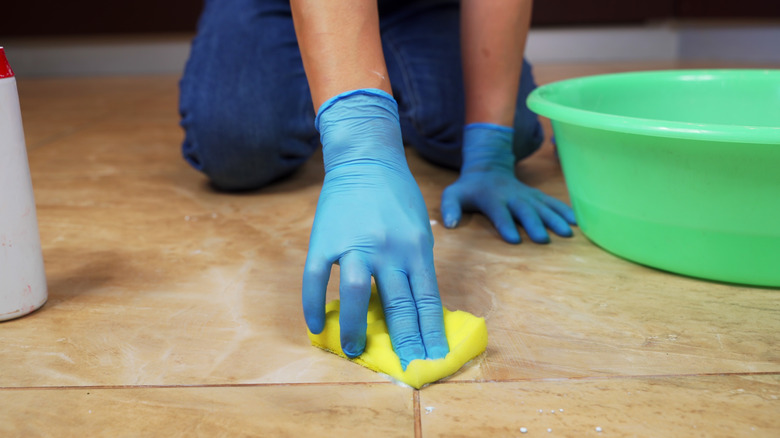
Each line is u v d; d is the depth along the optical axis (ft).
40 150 5.40
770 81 3.61
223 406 2.02
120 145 5.54
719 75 3.68
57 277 2.95
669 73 3.75
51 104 7.73
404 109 4.37
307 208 3.82
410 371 2.07
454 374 2.17
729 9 10.02
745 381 2.10
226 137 3.80
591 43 10.50
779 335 2.36
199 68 3.97
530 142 4.25
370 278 2.19
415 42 4.30
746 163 2.39
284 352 2.32
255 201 3.98
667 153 2.54
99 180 4.49
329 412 1.98
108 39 10.44
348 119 2.42
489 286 2.79
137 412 1.99
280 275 2.94
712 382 2.09
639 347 2.30
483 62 3.44
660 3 10.23
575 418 1.94
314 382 2.14
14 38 10.19
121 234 3.46
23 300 2.55
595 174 2.92
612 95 3.65
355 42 2.41
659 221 2.73
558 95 3.31
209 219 3.67
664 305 2.60
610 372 2.16
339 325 2.22
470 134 3.63
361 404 2.02
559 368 2.19
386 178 2.38
